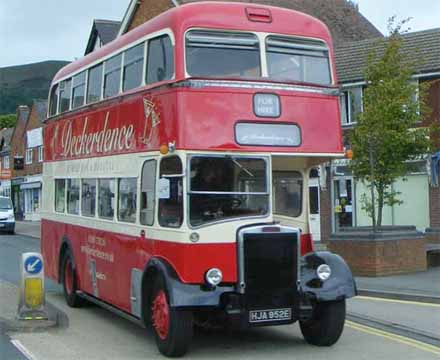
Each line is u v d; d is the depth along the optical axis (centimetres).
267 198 895
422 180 2323
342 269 923
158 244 906
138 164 982
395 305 1283
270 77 928
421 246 1705
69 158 1344
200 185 862
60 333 1047
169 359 873
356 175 1886
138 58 1018
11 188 6569
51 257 1449
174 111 873
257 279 864
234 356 888
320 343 945
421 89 1944
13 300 1294
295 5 3306
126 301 1018
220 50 909
